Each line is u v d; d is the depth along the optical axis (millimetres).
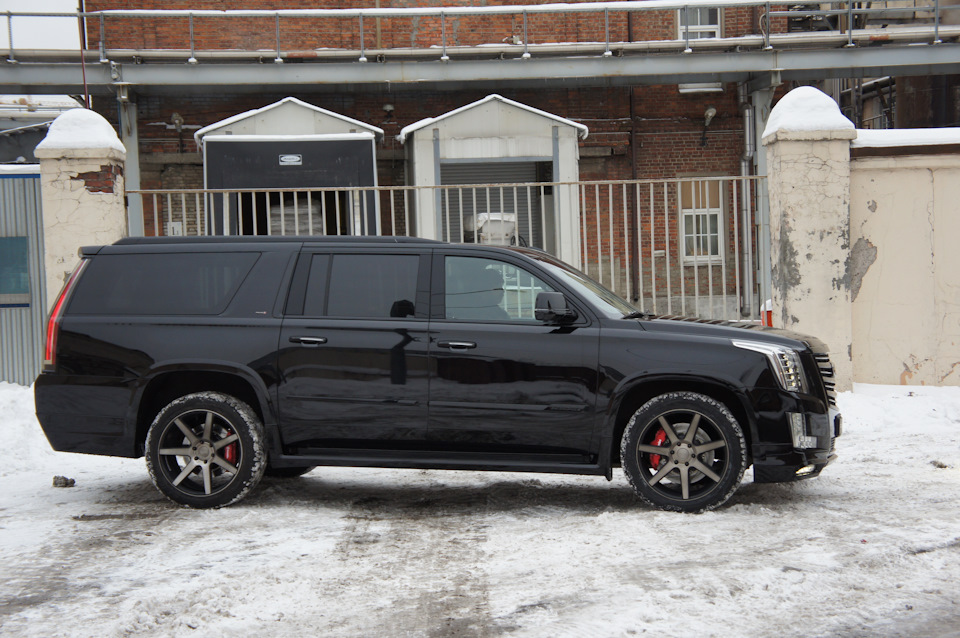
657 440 6027
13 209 11000
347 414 6203
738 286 11203
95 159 10508
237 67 16797
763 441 5879
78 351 6402
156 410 6570
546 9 17266
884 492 6551
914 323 10969
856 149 10805
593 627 3859
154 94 18188
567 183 10820
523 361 6070
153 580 4598
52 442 6410
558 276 6312
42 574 4730
